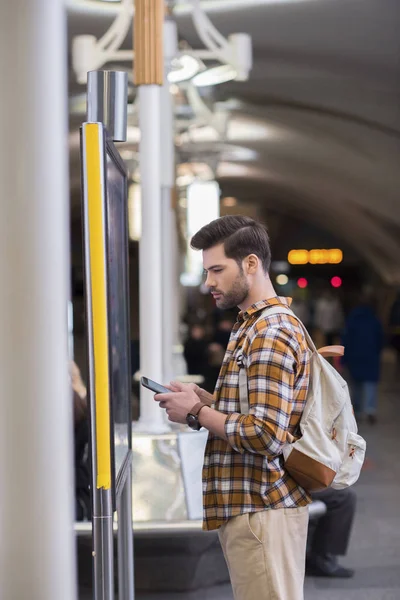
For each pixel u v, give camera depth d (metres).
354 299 46.97
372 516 7.85
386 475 9.76
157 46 6.60
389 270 40.72
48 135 2.92
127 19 7.88
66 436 2.95
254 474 3.07
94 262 2.83
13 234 2.91
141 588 5.67
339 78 15.35
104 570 2.83
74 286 37.75
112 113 3.51
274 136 21.70
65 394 2.95
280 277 47.03
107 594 2.83
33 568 2.91
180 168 17.95
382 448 11.66
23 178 2.91
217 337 16.81
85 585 5.70
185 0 8.81
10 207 2.91
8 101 2.91
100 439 2.83
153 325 6.78
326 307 27.91
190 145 13.70
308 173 27.28
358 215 34.09
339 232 41.66
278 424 2.94
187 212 20.44
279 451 2.99
